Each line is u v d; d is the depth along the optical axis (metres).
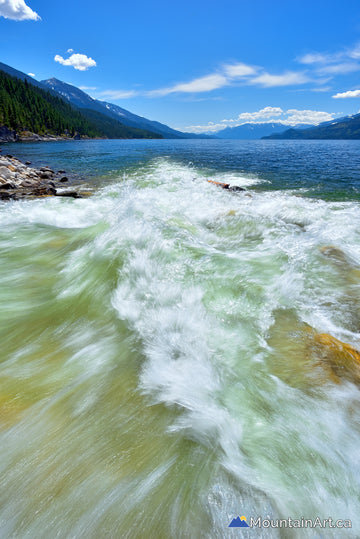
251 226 8.13
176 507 2.01
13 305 4.47
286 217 9.28
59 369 3.23
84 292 4.76
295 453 2.37
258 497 2.07
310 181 17.19
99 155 36.06
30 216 9.65
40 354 3.47
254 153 42.41
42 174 17.97
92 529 1.90
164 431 2.55
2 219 9.26
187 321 3.95
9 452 2.32
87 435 2.50
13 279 5.33
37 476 2.18
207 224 8.48
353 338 3.71
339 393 2.86
